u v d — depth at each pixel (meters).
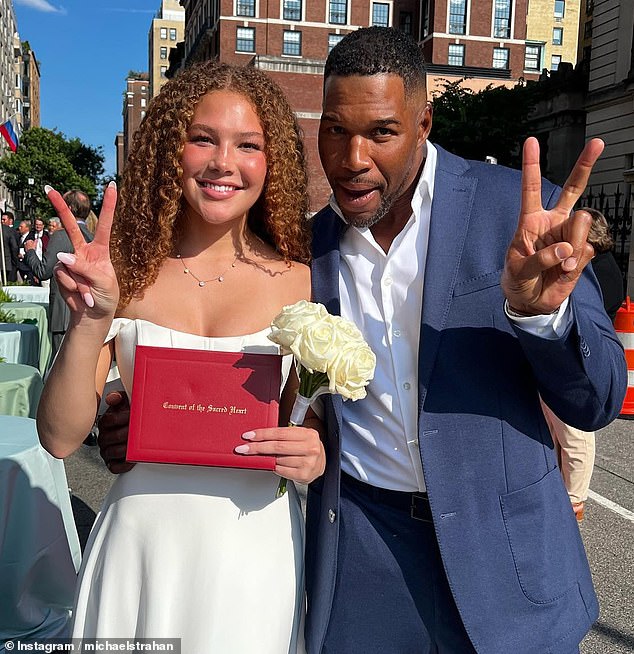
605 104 19.20
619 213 17.78
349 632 1.86
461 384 1.64
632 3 18.05
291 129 1.87
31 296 9.52
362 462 1.81
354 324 1.65
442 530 1.61
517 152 23.69
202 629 1.63
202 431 1.59
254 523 1.71
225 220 1.73
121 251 1.80
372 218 1.71
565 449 3.96
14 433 3.00
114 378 1.82
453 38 37.78
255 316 1.78
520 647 1.60
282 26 38.91
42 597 2.93
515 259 1.38
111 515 1.77
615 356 1.49
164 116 1.74
